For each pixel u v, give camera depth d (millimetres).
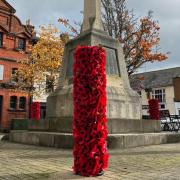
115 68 9742
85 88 4445
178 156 5785
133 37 18453
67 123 8312
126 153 6285
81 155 4074
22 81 27234
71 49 10047
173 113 38312
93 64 4520
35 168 4531
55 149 7059
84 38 9594
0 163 5016
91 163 4000
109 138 7117
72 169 4434
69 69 9883
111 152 6445
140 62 18547
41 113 30062
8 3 29719
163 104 39500
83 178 3832
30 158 5598
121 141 7266
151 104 12266
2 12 29219
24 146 7902
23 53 29828
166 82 40125
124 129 8383
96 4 10164
